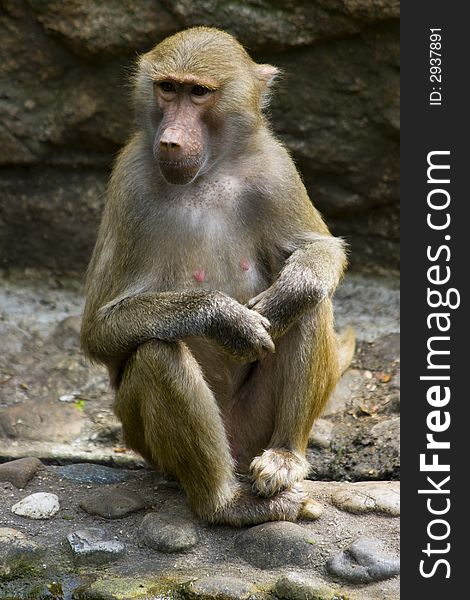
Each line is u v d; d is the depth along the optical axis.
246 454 19.09
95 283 18.25
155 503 18.56
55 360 23.30
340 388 22.22
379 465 20.06
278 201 18.14
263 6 24.05
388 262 26.19
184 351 17.11
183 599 16.14
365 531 17.52
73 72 24.94
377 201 25.69
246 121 17.80
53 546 17.34
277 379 18.42
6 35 24.61
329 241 18.45
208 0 24.05
